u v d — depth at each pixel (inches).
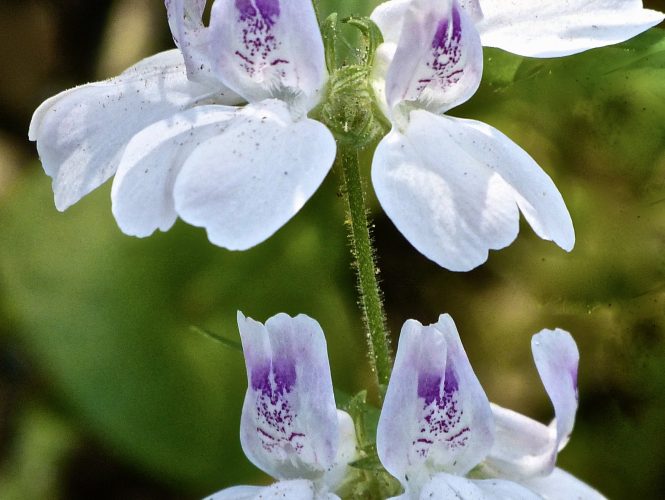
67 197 5.6
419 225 5.3
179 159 5.4
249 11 5.5
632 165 7.0
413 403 5.5
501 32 5.7
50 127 5.6
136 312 7.0
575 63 6.2
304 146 5.4
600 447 7.1
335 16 5.6
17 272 7.0
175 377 6.9
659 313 7.1
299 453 5.6
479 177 5.4
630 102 6.8
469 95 5.6
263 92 5.6
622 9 5.7
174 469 6.9
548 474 5.7
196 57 5.6
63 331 7.0
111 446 7.0
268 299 7.0
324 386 5.5
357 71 5.6
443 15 5.4
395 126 5.5
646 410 7.1
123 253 7.0
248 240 5.3
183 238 7.0
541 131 7.1
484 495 5.5
